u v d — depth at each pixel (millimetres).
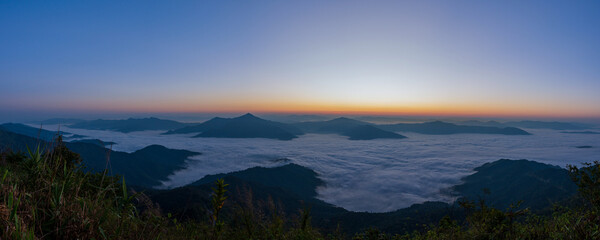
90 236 2641
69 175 3168
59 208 2711
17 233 2191
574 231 3732
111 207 3104
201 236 3615
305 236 4641
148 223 3293
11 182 2967
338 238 5508
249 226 4191
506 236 4305
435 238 5422
